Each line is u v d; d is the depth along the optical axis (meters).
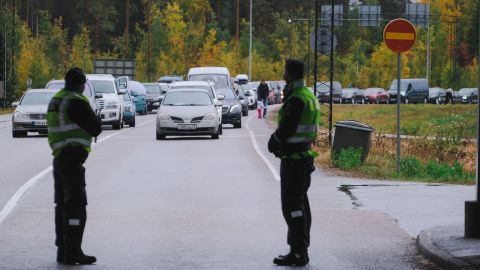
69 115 19.38
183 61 198.00
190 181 36.06
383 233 23.61
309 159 19.52
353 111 124.75
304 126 19.41
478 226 21.02
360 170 40.78
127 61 149.38
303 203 19.61
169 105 64.69
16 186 34.19
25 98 69.12
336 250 21.19
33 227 24.42
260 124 90.25
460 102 192.12
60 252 19.72
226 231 23.83
